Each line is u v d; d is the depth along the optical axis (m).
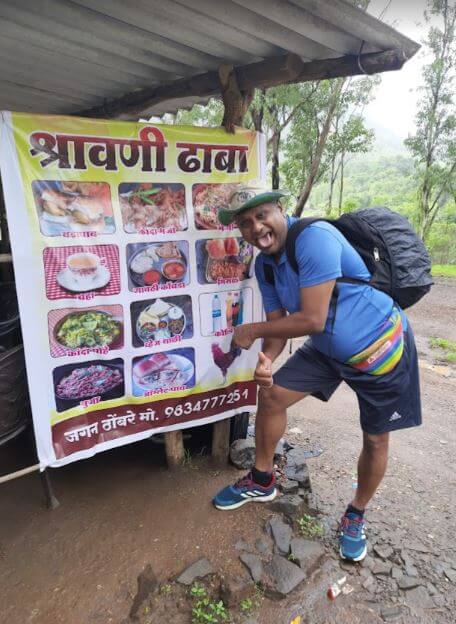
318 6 1.83
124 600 1.94
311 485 2.82
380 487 2.89
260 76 2.42
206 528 2.32
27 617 1.86
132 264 2.29
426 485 2.95
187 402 2.61
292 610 1.96
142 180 2.23
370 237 2.01
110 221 2.19
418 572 2.21
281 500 2.46
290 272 1.98
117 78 3.18
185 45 2.34
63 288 2.13
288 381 2.24
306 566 2.13
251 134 2.46
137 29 2.21
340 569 2.19
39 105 4.07
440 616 1.98
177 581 2.00
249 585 1.99
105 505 2.48
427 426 3.86
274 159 8.86
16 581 2.01
